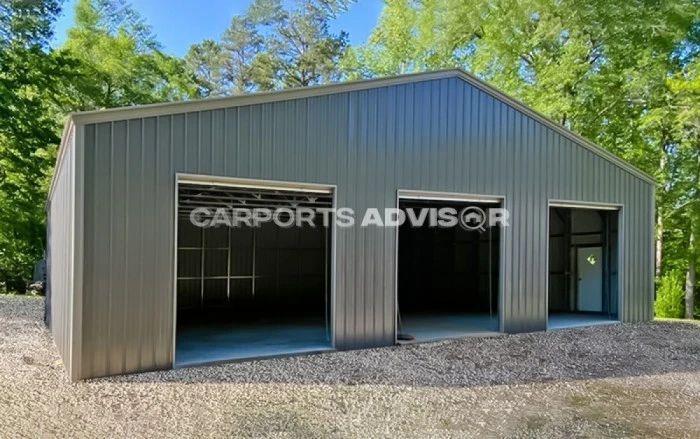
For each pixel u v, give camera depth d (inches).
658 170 536.1
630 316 357.4
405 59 773.9
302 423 143.1
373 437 133.9
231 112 209.8
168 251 196.1
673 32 491.8
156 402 158.2
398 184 256.7
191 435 132.0
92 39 684.7
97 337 181.5
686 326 339.6
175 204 197.2
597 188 338.3
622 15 505.0
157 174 193.2
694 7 475.2
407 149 260.2
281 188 228.2
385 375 196.7
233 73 1024.9
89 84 628.7
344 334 237.9
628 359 235.5
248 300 470.9
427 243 517.0
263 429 137.6
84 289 178.5
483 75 649.6
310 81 975.6
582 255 397.4
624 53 539.5
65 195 209.8
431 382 188.7
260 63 973.2
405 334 273.7
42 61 531.8
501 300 292.0
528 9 560.1
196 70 1038.4
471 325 325.4
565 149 323.3
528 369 212.1
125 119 186.2
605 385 190.5
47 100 580.4
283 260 490.0
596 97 555.8
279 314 399.9
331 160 236.2
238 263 467.5
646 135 545.3
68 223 194.4
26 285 589.3
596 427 145.4
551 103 559.8
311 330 302.0
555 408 162.2
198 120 202.1
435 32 663.8
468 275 470.0
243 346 243.4
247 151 213.5
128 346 187.8
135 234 188.7
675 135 502.9
